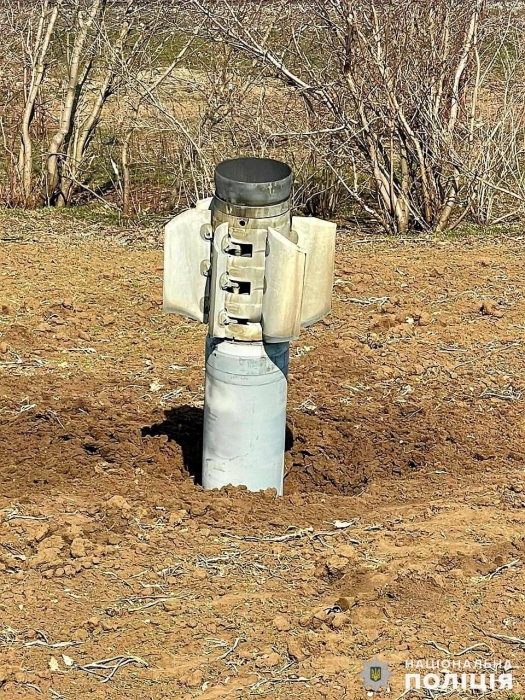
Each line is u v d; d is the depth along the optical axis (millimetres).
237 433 3469
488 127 7176
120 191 7531
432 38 6754
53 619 2977
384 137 7113
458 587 3139
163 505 3488
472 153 6961
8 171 7805
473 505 3562
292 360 4586
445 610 3047
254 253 3295
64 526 3342
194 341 4762
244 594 3102
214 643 2916
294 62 7863
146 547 3271
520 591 3127
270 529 3404
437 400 4301
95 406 4137
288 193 3297
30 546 3258
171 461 3797
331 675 2812
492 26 8023
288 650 2879
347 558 3242
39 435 3895
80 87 7688
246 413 3439
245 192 3230
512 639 2953
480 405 4281
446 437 4027
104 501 3482
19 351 4594
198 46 8781
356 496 3652
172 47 9273
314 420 4078
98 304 5105
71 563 3180
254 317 3361
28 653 2859
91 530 3330
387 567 3193
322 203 7551
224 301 3352
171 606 3033
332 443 3992
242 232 3270
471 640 2949
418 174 6945
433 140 6715
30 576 3133
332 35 7031
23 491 3547
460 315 5098
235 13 7156
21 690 2736
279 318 3301
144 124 8273
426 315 4992
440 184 6914
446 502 3576
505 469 3828
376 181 6914
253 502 3512
